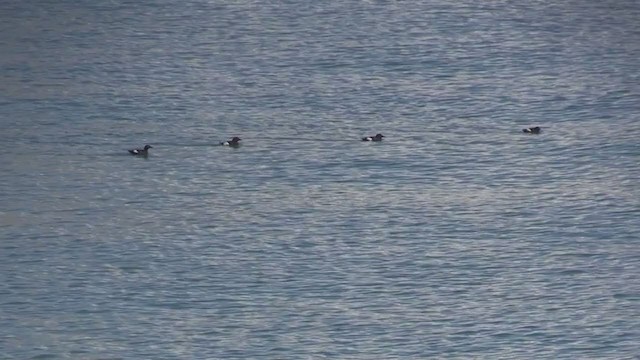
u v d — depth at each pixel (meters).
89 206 81.81
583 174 86.75
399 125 97.50
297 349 63.16
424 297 68.56
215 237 76.75
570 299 68.19
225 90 106.75
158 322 65.81
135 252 74.56
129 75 111.12
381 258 73.50
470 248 74.75
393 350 63.12
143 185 85.50
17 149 91.62
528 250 74.44
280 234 77.12
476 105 102.50
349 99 104.19
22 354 62.94
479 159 89.69
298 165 88.81
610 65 114.31
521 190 84.00
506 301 68.00
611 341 63.97
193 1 142.75
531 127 95.44
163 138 94.31
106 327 65.38
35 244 75.69
